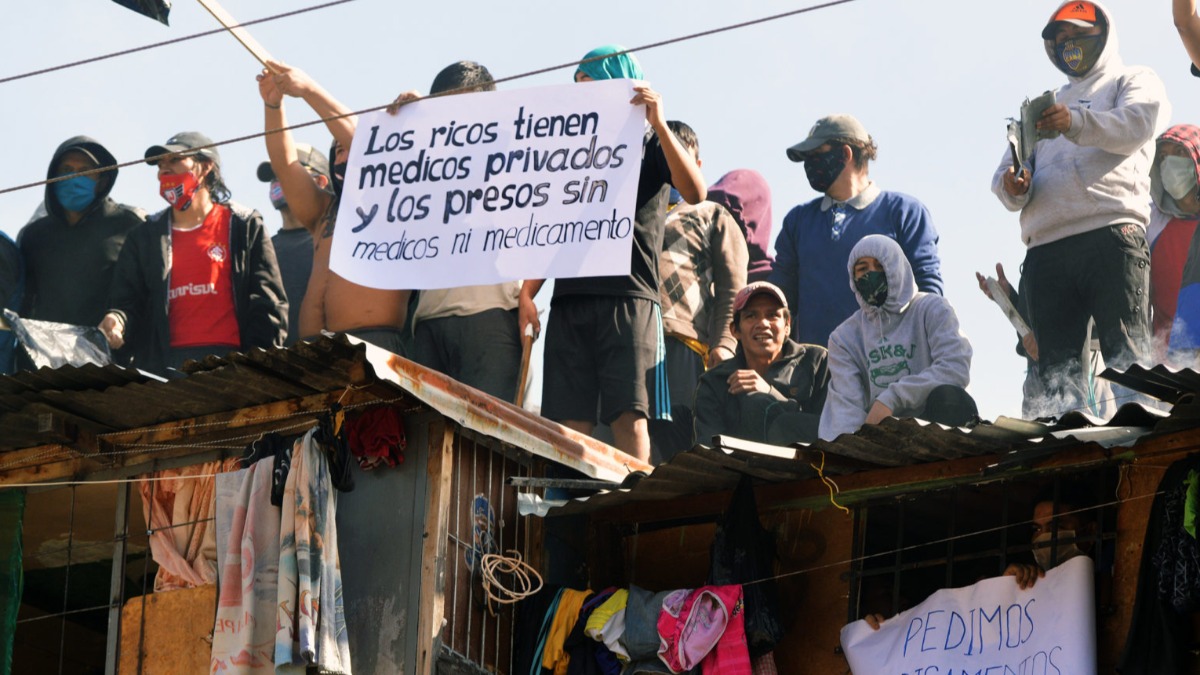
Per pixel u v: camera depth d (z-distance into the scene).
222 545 9.89
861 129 13.77
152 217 15.73
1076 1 12.95
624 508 10.86
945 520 10.75
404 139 11.16
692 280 13.75
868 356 12.99
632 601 9.95
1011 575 9.27
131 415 10.58
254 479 9.88
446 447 10.05
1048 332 12.80
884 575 10.30
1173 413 8.83
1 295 15.73
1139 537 9.15
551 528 10.76
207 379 10.07
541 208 10.84
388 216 11.06
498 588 10.22
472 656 10.02
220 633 9.66
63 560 12.34
